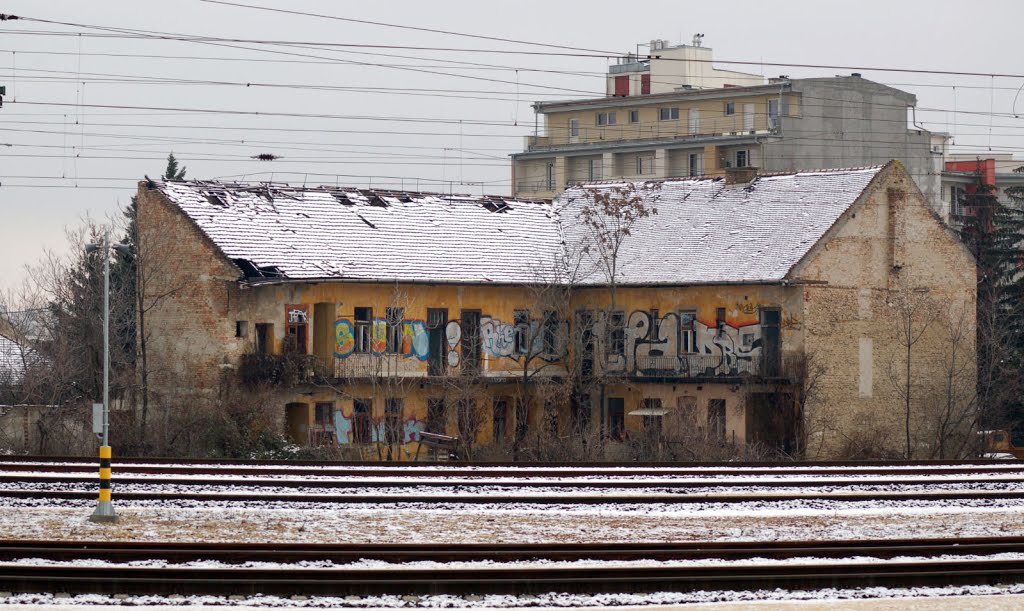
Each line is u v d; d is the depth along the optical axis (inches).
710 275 2370.8
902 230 2443.4
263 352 2230.6
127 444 1991.9
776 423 2313.0
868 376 2391.7
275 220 2354.8
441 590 852.0
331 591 847.1
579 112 4532.5
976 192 3543.3
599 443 2020.2
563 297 2449.6
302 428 2235.5
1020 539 1013.2
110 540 1035.3
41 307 2581.2
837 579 880.3
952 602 838.5
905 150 4276.6
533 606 829.8
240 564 925.2
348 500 1235.9
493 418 2385.6
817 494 1309.1
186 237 2285.9
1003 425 2576.3
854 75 4195.4
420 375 2342.5
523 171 4591.5
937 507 1262.3
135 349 2431.1
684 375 2367.1
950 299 2514.8
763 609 817.5
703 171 4188.0
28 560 919.7
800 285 2293.3
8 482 1321.4
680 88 4473.4
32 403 2267.5
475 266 2422.5
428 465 1553.9
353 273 2283.5
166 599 824.9
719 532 1115.9
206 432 2031.3
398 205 2529.5
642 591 861.8
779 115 4065.0
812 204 2437.3
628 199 2610.7
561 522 1157.7
